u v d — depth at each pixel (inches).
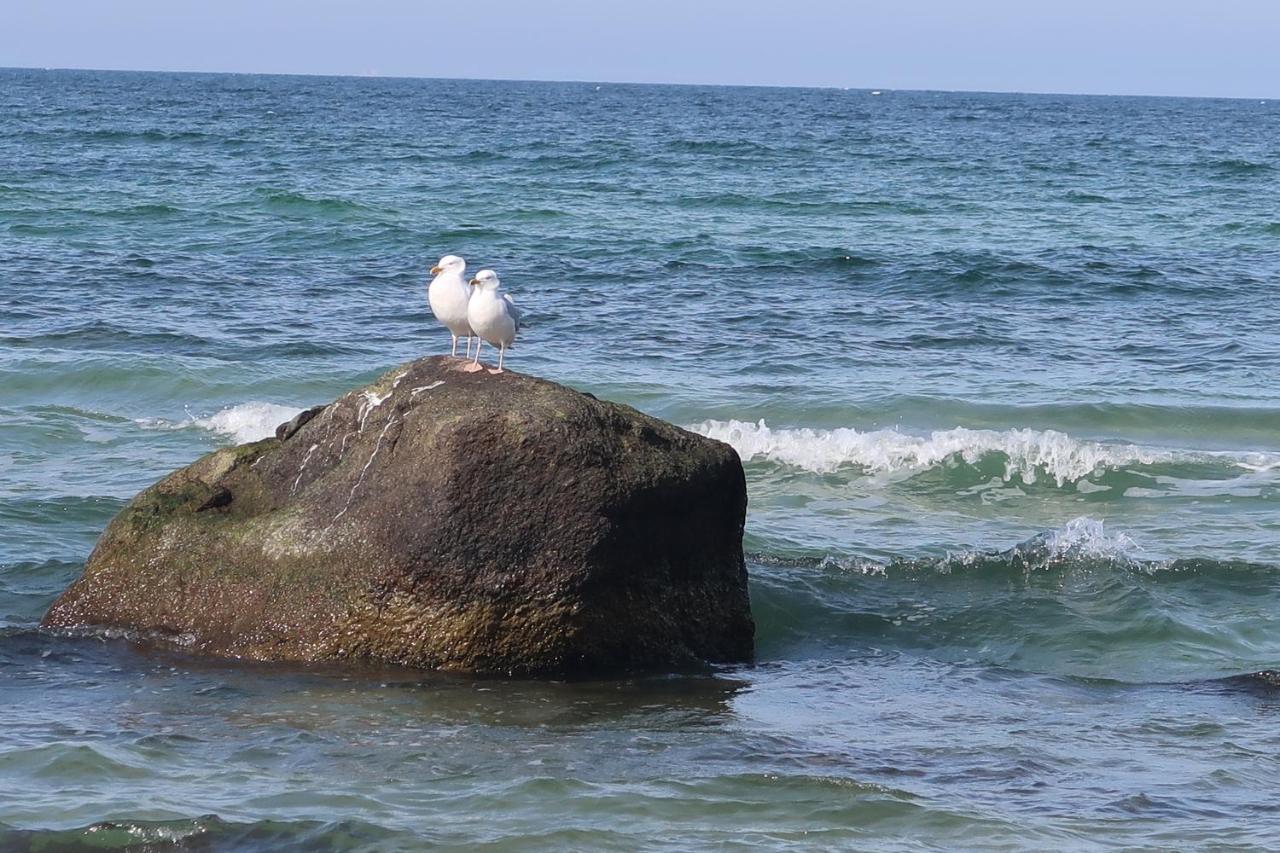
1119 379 822.5
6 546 481.1
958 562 493.7
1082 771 322.0
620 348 869.2
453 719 346.3
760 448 658.2
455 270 403.5
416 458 379.6
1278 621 448.1
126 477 582.2
